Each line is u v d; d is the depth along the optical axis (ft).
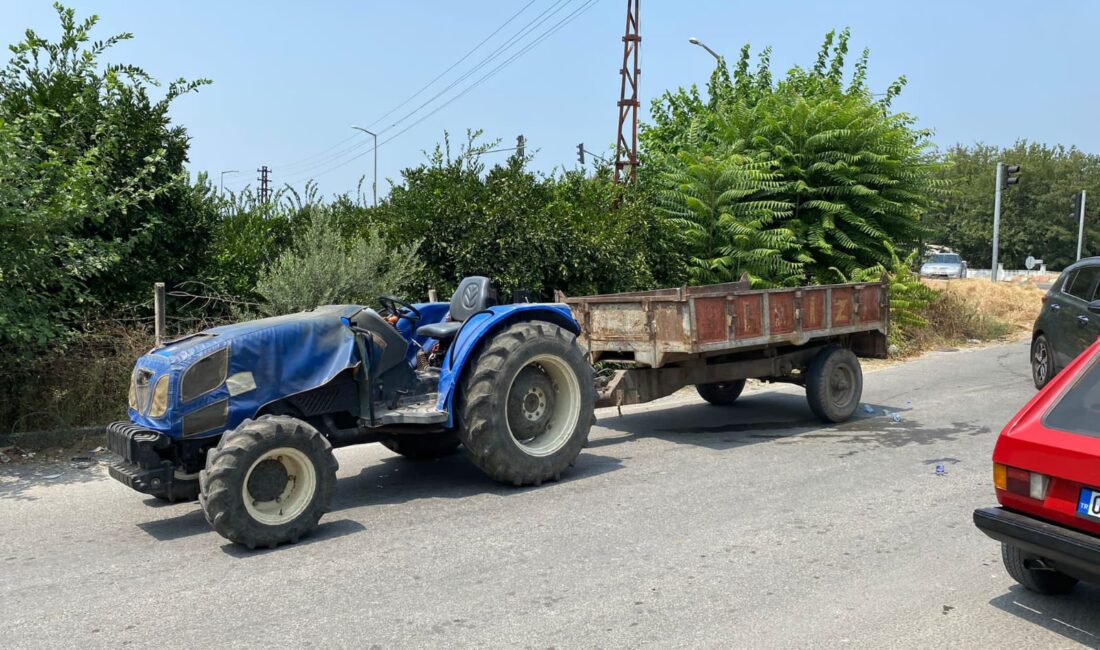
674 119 59.52
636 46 47.93
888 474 22.11
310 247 33.27
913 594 14.32
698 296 24.11
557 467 21.58
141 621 13.60
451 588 14.78
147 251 31.86
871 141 47.83
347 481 22.39
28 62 30.53
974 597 14.20
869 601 14.03
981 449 24.89
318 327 19.48
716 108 55.31
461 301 23.53
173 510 19.83
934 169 49.90
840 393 29.43
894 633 12.87
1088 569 11.75
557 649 12.43
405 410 20.62
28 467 23.48
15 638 13.02
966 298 62.03
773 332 26.78
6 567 16.10
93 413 26.84
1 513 19.60
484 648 12.49
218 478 16.35
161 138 32.53
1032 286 76.64
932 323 54.65
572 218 38.93
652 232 43.01
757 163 46.03
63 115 29.78
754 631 12.94
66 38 30.66
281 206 40.27
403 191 38.47
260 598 14.46
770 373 28.81
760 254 43.14
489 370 20.45
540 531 17.81
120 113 31.12
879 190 49.32
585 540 17.19
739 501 19.79
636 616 13.52
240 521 16.48
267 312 31.96
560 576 15.25
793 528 17.78
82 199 25.14
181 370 17.57
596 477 22.24
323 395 19.57
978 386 37.27
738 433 27.84
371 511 19.52
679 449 25.45
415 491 21.25
